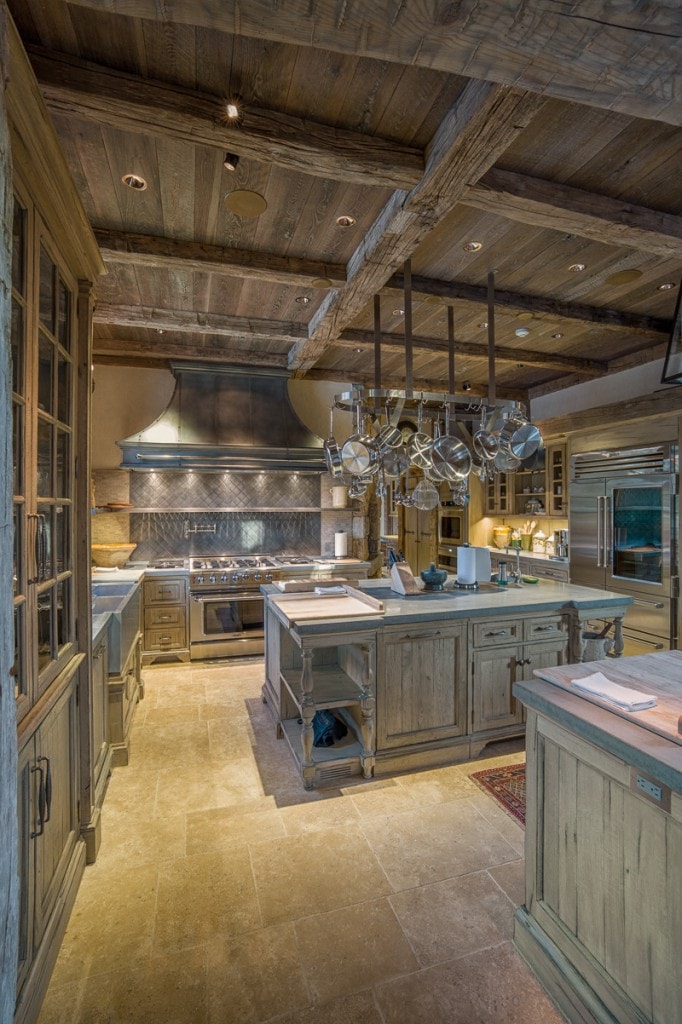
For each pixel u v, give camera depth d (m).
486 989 1.47
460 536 6.51
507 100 1.53
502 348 4.46
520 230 2.55
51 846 1.56
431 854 2.04
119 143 1.91
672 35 1.08
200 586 4.51
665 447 3.84
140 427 4.89
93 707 2.12
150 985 1.47
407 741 2.66
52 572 1.61
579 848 1.40
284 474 5.39
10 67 1.00
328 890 1.84
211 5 1.04
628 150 1.98
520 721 2.88
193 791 2.48
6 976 0.75
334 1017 1.39
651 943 1.18
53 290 1.61
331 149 1.82
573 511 4.77
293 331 3.82
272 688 3.34
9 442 0.81
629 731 1.27
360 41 1.13
